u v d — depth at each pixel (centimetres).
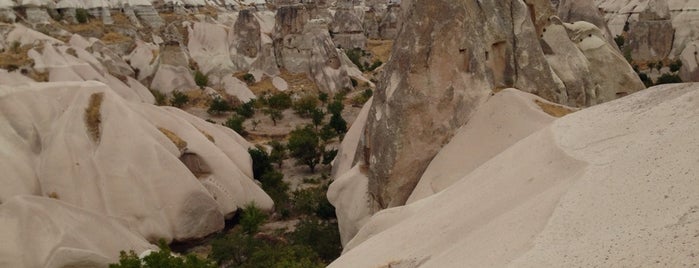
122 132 3872
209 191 3916
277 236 3647
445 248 1575
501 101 2989
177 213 3581
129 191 3625
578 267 1059
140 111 4259
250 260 3022
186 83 7450
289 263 2739
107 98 4097
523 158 1812
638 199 1157
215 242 3284
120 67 7075
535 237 1251
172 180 3688
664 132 1349
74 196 3612
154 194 3631
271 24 11156
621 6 10912
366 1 13700
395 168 3052
